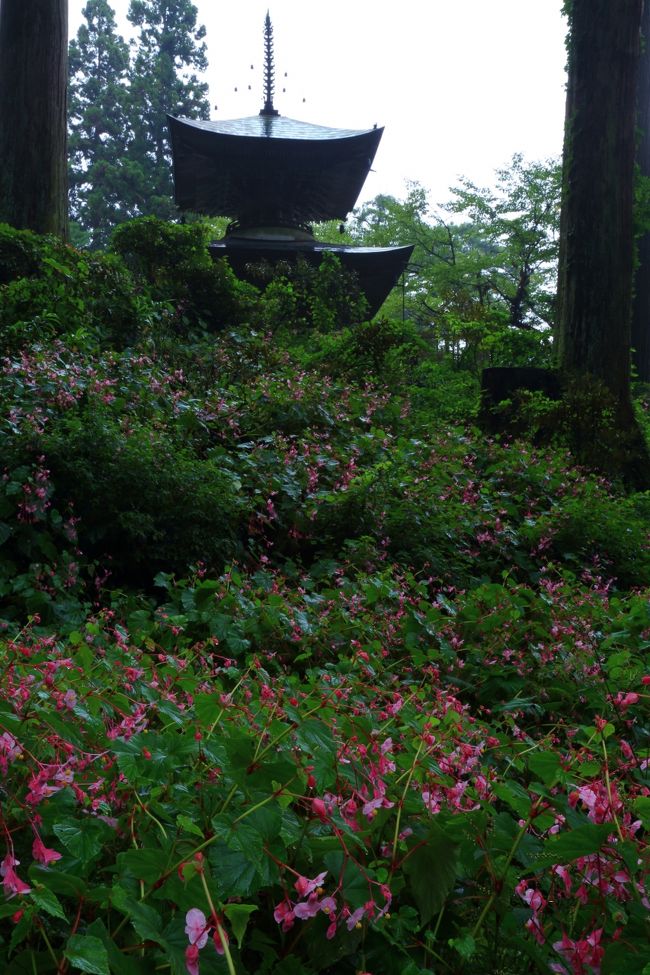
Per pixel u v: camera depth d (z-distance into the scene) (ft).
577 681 12.05
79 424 16.94
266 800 5.22
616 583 21.21
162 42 167.84
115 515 15.94
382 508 18.98
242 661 12.57
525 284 99.96
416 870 5.43
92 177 147.54
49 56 45.39
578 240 36.76
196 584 14.23
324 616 13.42
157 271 42.47
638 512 27.27
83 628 12.70
